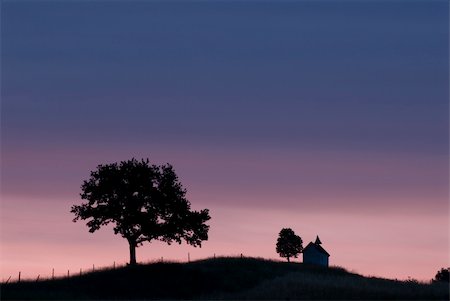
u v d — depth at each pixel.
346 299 74.56
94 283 81.44
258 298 76.25
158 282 83.38
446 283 91.56
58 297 72.19
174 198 93.88
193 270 89.44
